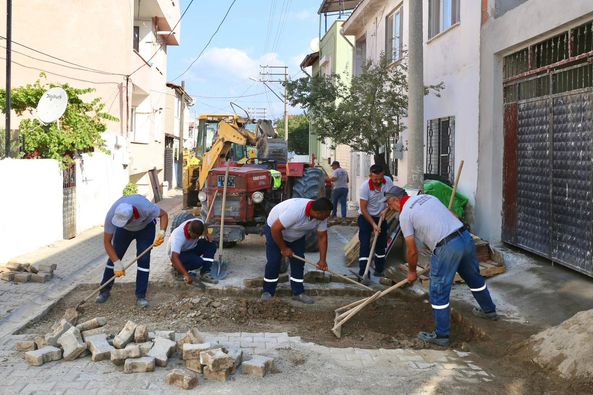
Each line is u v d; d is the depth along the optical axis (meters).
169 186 34.22
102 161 14.69
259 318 6.14
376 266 8.05
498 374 4.54
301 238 6.82
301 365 4.68
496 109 8.66
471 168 9.38
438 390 4.22
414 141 8.91
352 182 21.66
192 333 4.79
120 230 6.59
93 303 6.65
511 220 8.40
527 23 7.57
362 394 4.15
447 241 5.37
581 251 6.68
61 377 4.34
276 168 12.20
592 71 6.55
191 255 7.29
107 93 18.08
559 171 7.16
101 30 17.98
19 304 6.50
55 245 10.78
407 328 5.94
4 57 17.42
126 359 4.52
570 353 4.41
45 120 11.72
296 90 13.23
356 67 20.53
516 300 6.56
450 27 10.31
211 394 4.09
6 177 8.99
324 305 6.75
